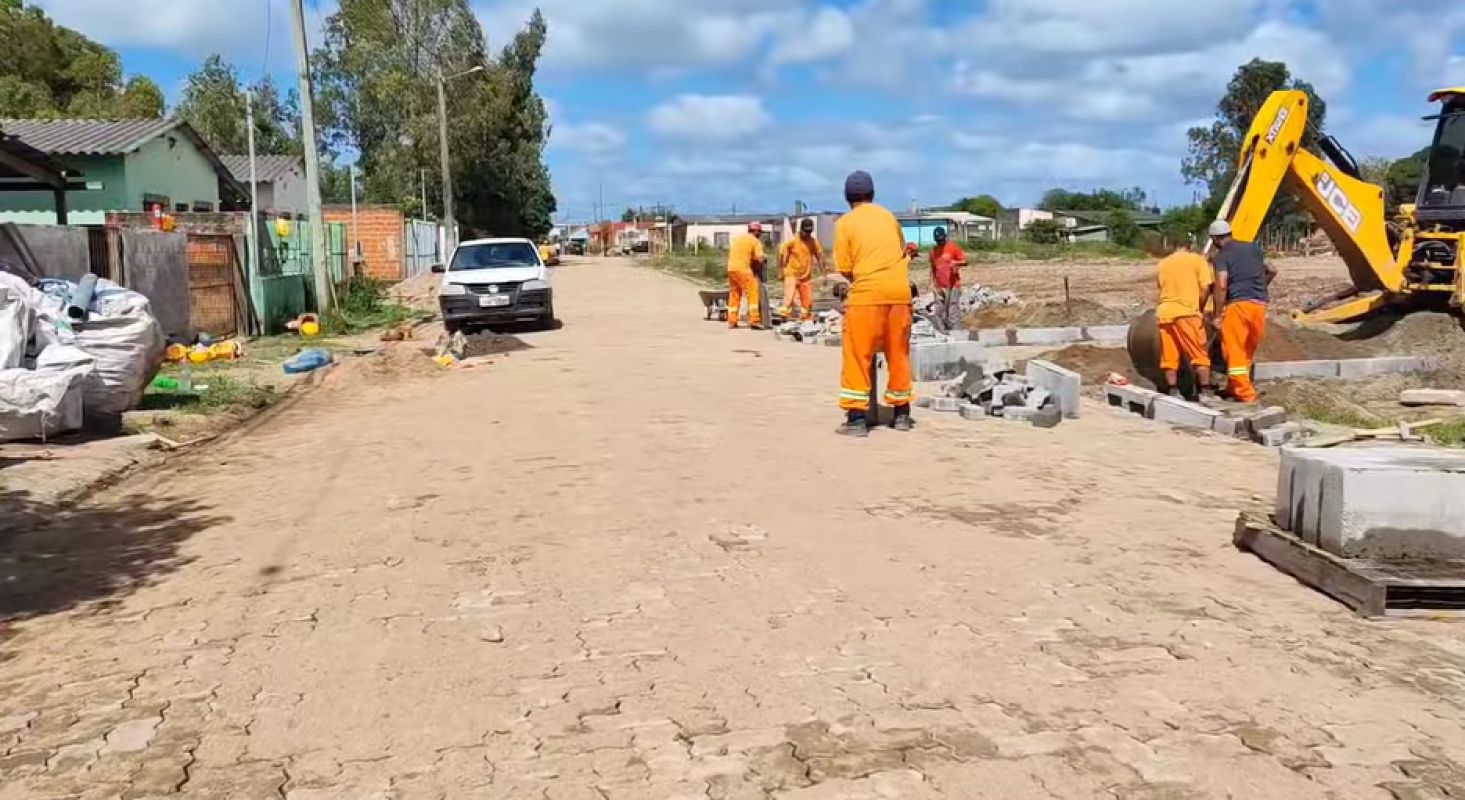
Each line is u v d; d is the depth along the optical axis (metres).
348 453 9.47
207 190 36.59
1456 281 15.51
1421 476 5.43
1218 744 3.88
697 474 8.25
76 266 14.99
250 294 20.75
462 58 62.59
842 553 6.21
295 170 47.69
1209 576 5.79
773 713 4.16
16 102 53.00
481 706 4.26
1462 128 15.90
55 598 5.73
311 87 22.31
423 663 4.70
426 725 4.11
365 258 45.00
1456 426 10.24
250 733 4.07
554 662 4.69
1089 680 4.45
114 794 3.64
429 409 11.86
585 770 3.74
